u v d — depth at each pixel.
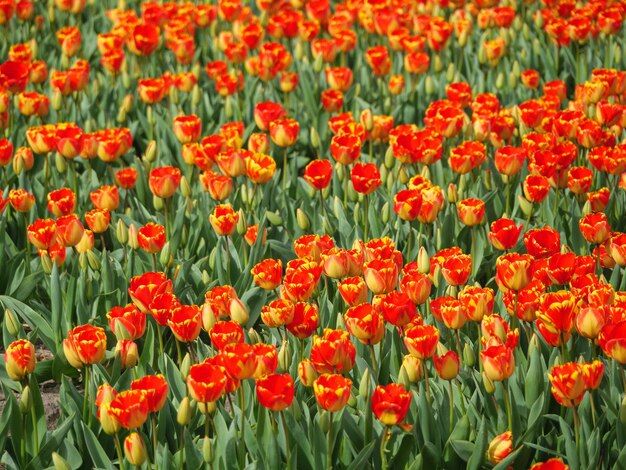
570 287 5.17
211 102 9.64
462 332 5.36
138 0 12.66
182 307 4.48
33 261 6.55
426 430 4.34
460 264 4.88
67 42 9.52
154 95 8.34
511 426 4.40
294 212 7.10
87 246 5.88
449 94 7.99
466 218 5.83
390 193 6.98
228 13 10.49
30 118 8.81
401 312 4.43
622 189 7.05
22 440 4.59
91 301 5.97
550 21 9.62
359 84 9.56
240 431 4.53
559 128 6.98
